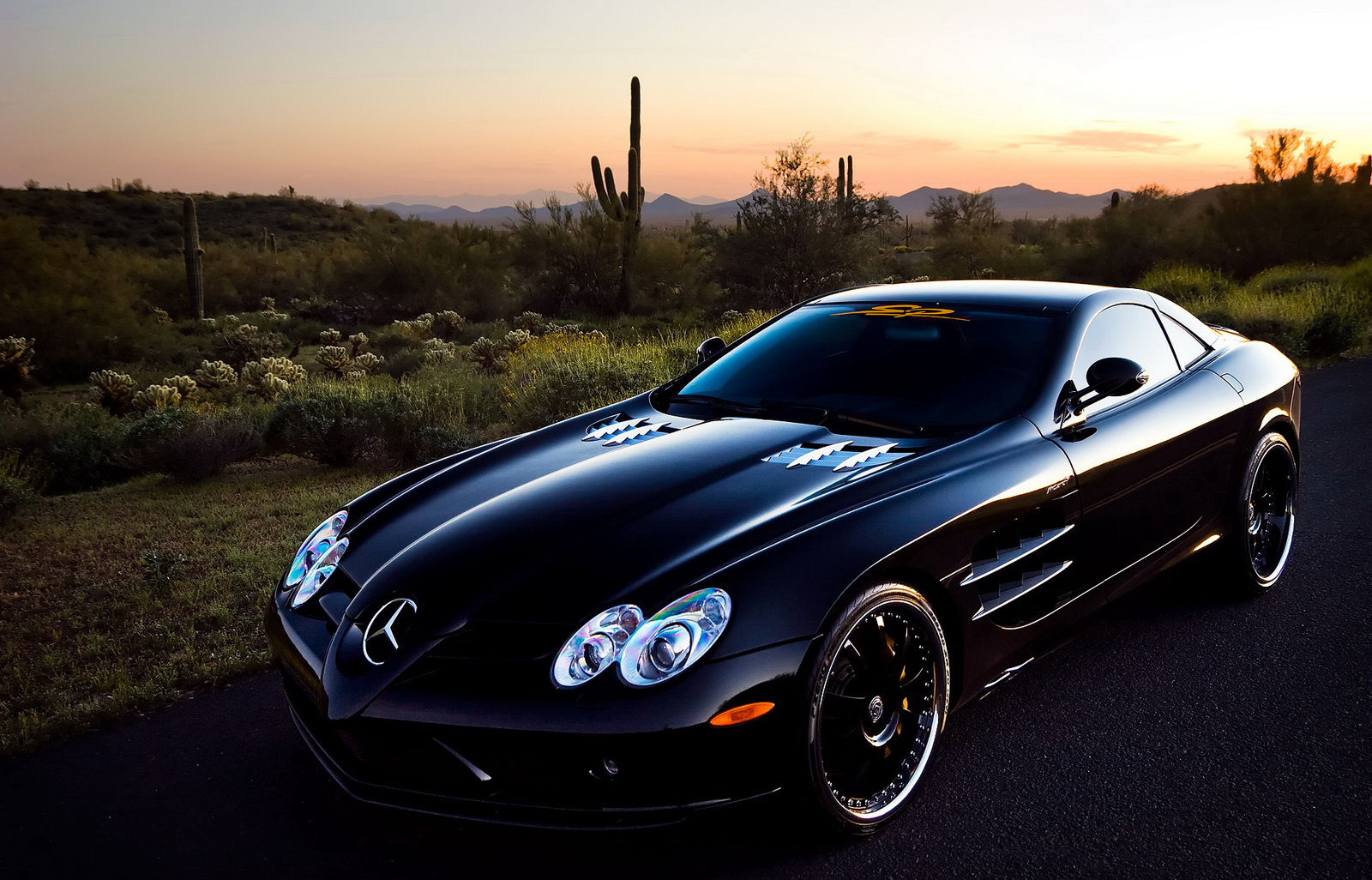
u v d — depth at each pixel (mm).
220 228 77188
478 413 9766
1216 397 3686
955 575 2582
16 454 8867
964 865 2326
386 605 2432
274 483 7348
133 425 8617
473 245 34438
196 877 2414
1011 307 3498
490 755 2164
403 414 8016
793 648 2195
